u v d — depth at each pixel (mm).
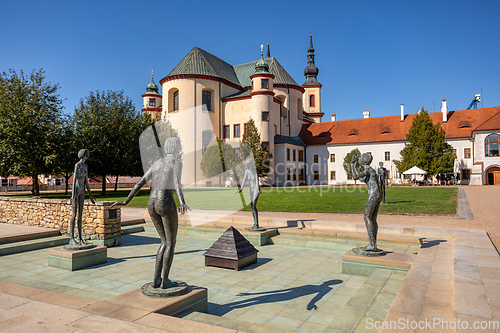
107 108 32531
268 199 24266
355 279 7102
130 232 13398
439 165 44812
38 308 3918
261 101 49062
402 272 6758
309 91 71938
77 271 7785
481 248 7301
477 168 45844
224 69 60094
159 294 4363
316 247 10320
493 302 3953
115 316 3693
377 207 7465
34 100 29359
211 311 5328
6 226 12195
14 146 27516
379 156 54031
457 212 14836
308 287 6598
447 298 4383
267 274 7543
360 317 4770
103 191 32094
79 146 30812
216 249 8195
